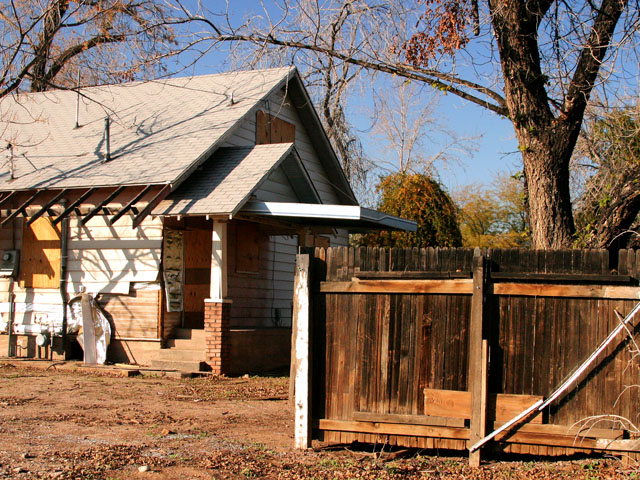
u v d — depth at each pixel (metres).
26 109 18.81
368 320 7.45
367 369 7.43
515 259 7.12
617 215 10.88
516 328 7.10
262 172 14.64
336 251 7.57
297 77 19.33
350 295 7.52
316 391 7.59
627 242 11.16
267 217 15.50
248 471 6.76
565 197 11.61
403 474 6.76
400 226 16.73
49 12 18.92
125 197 14.57
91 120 18.84
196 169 15.23
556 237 11.50
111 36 20.11
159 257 14.88
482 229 46.31
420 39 12.70
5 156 17.47
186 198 14.09
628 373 6.86
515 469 6.95
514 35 11.38
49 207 14.78
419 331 7.31
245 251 16.75
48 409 10.02
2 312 16.64
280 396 11.73
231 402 11.06
